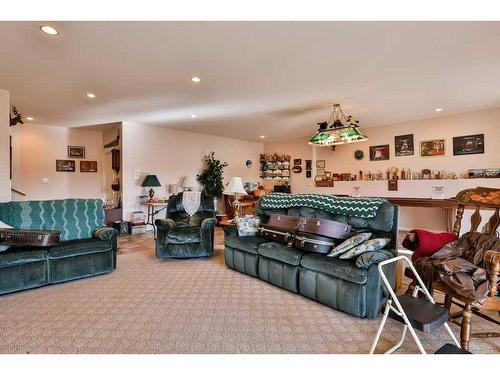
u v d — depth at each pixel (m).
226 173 7.84
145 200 6.05
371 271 2.16
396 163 6.12
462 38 2.44
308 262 2.51
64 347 1.79
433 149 5.60
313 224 2.73
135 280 3.04
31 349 1.77
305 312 2.30
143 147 6.04
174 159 6.62
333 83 3.56
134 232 5.80
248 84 3.57
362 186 6.48
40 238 2.77
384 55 2.77
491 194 2.15
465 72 3.22
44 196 6.01
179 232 3.82
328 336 1.94
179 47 2.56
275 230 3.06
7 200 3.71
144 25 2.17
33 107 4.55
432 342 1.85
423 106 4.73
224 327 2.05
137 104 4.42
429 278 1.91
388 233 2.54
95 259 3.14
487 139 4.98
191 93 3.90
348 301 2.22
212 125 6.17
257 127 6.39
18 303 2.44
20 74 3.18
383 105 4.63
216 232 6.12
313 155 7.59
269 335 1.95
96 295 2.62
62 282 2.93
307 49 2.62
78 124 5.97
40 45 2.50
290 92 3.90
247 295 2.64
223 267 3.51
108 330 2.00
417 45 2.57
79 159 6.46
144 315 2.23
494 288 1.63
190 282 2.98
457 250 2.04
